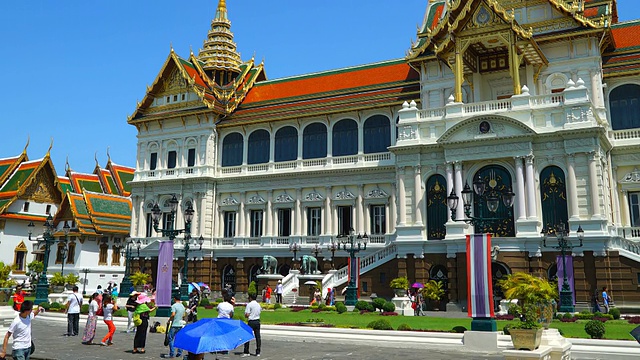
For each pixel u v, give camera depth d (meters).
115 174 97.25
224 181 64.12
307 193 59.72
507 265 43.09
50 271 77.69
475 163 46.69
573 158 43.44
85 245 76.38
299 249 57.91
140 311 23.02
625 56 49.81
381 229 55.94
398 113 54.38
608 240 41.34
